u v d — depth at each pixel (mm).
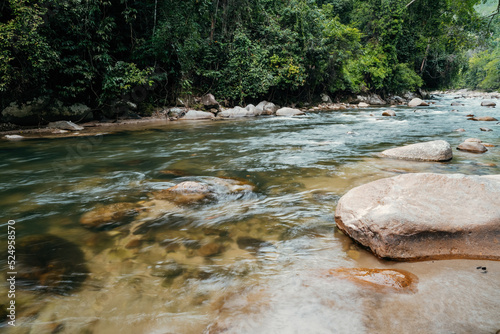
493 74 56250
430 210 2477
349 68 24328
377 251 2361
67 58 10789
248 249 2521
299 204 3494
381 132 9250
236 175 4758
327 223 3004
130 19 12289
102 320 1723
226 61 16391
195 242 2643
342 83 22859
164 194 3828
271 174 4777
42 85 10328
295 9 18344
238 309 1757
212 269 2230
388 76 27375
